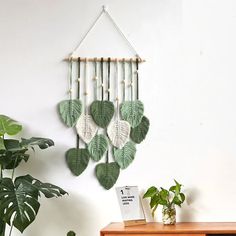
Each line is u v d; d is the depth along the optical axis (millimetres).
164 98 2678
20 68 2715
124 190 2486
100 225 2584
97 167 2604
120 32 2730
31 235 2584
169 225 2389
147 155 2629
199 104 2662
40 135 2656
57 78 2705
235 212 2555
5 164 2410
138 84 2695
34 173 2631
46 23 2738
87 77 2703
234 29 2711
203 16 2729
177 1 2736
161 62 2707
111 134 2637
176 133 2645
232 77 2672
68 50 2725
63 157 2637
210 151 2619
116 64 2711
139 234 2201
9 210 2117
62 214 2600
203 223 2477
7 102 2686
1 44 2729
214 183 2590
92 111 2648
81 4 2746
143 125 2646
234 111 2645
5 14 2740
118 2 2746
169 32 2727
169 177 2609
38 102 2686
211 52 2697
